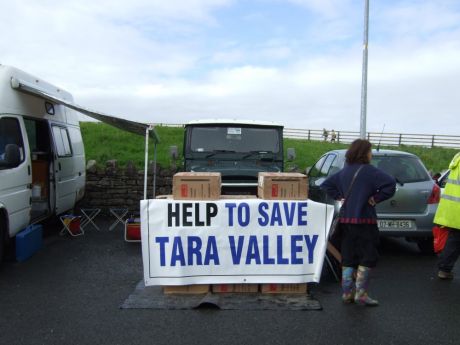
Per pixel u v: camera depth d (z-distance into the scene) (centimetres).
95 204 1123
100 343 395
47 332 418
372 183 479
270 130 834
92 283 573
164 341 399
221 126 826
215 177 504
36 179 802
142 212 499
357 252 495
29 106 738
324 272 625
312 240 513
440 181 888
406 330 428
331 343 398
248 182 750
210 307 478
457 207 571
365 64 1547
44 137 811
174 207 501
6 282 577
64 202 885
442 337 413
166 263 502
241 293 520
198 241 504
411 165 721
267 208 508
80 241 834
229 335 412
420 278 607
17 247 681
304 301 498
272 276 510
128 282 579
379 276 615
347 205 487
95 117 787
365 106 1554
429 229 691
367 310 479
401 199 689
